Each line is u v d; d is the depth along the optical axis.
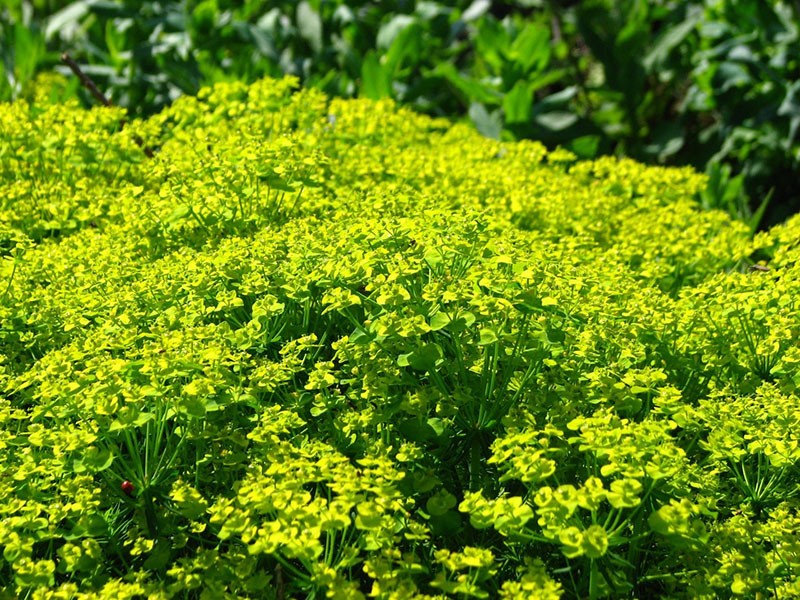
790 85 5.34
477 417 2.31
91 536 2.03
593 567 1.88
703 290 2.78
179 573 1.91
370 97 5.27
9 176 3.54
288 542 1.78
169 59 5.46
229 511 1.89
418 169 3.63
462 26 6.59
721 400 2.50
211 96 3.77
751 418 2.27
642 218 3.70
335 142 3.77
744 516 2.12
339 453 2.00
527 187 3.62
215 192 3.01
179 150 3.40
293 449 2.03
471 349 2.36
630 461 1.96
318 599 1.94
